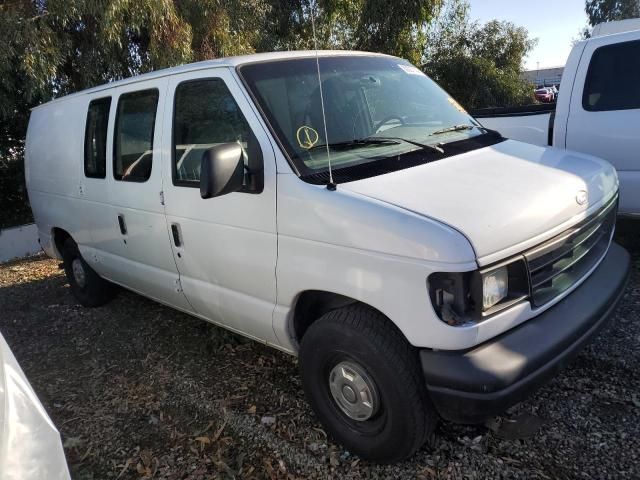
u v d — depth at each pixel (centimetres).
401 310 244
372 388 265
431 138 334
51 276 721
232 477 286
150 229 390
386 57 401
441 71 2139
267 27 1411
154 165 376
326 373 290
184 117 354
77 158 482
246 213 306
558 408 310
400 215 243
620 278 312
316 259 274
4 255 964
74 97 502
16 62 841
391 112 351
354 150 306
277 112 307
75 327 514
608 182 324
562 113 509
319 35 1584
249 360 405
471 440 293
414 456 284
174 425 338
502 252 239
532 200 259
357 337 260
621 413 301
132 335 477
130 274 442
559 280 279
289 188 283
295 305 300
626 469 262
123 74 984
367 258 251
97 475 301
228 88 322
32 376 424
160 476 294
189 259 361
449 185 268
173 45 940
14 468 182
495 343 245
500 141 354
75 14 831
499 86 2130
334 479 276
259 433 317
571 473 263
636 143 469
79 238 508
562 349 256
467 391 235
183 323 488
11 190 1111
